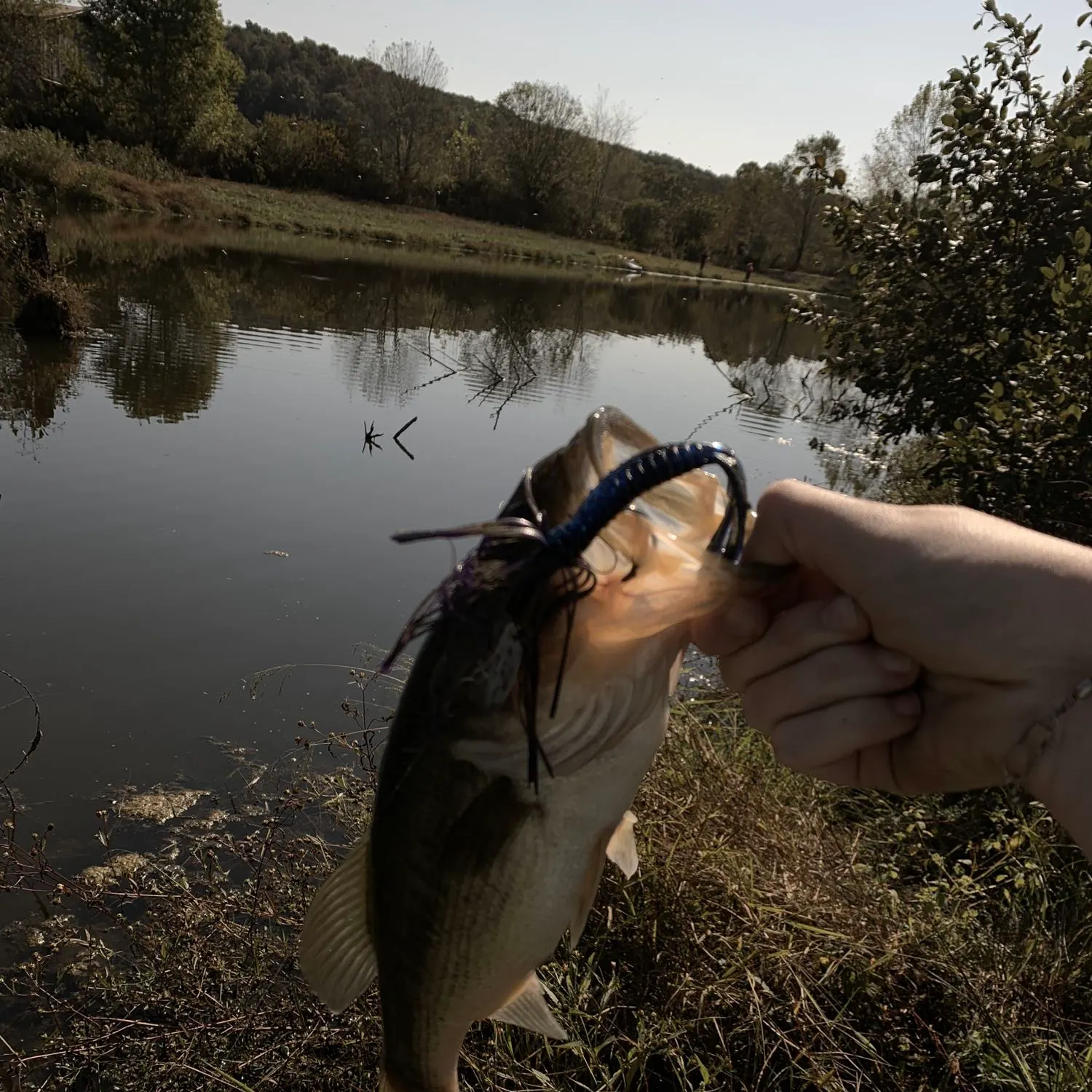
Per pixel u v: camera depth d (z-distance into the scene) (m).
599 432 0.28
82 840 0.79
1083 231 0.93
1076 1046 0.57
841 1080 0.53
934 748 0.29
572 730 0.30
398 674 1.08
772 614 0.30
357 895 0.37
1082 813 0.25
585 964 0.64
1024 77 1.22
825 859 0.71
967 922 0.64
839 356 1.51
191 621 1.18
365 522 1.60
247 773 0.89
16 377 2.33
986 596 0.26
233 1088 0.57
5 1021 0.62
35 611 1.17
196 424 2.12
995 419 0.96
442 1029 0.35
